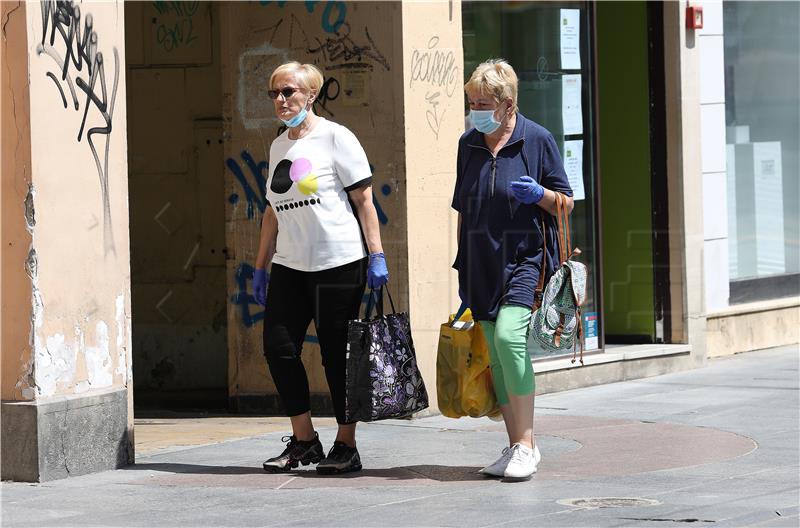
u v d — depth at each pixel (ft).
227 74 107.45
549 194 75.31
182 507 69.46
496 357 76.84
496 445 89.20
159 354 123.13
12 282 75.77
